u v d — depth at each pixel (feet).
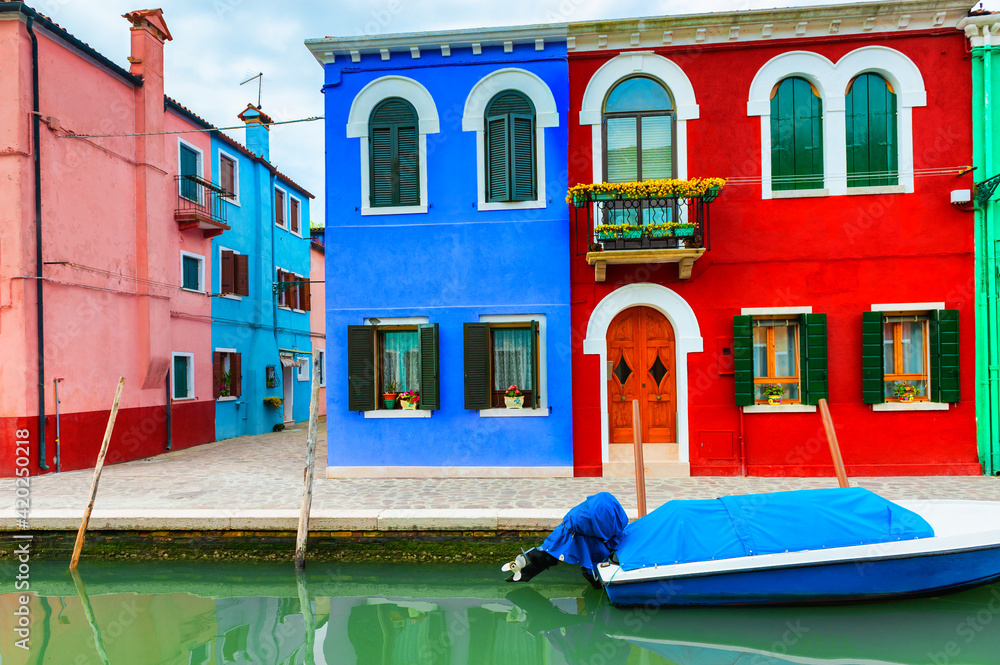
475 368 31.60
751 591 18.88
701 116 31.07
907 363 30.78
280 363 66.85
